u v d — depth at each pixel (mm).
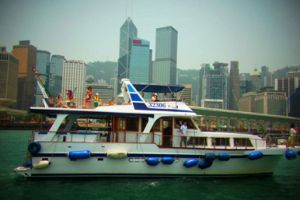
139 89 15039
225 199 11297
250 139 14633
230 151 13672
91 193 11219
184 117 14203
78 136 12898
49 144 12273
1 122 75062
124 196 11047
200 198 11258
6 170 15688
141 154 12945
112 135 13484
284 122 88125
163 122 14062
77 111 13023
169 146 13664
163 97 15750
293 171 19125
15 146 30969
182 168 13320
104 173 12711
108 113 13281
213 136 14195
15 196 10672
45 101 13547
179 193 11680
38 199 10422
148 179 13148
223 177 13977
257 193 12281
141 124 13844
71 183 12273
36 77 13773
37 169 12180
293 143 15102
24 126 73438
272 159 14414
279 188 13305
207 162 13164
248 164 14031
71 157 12109
